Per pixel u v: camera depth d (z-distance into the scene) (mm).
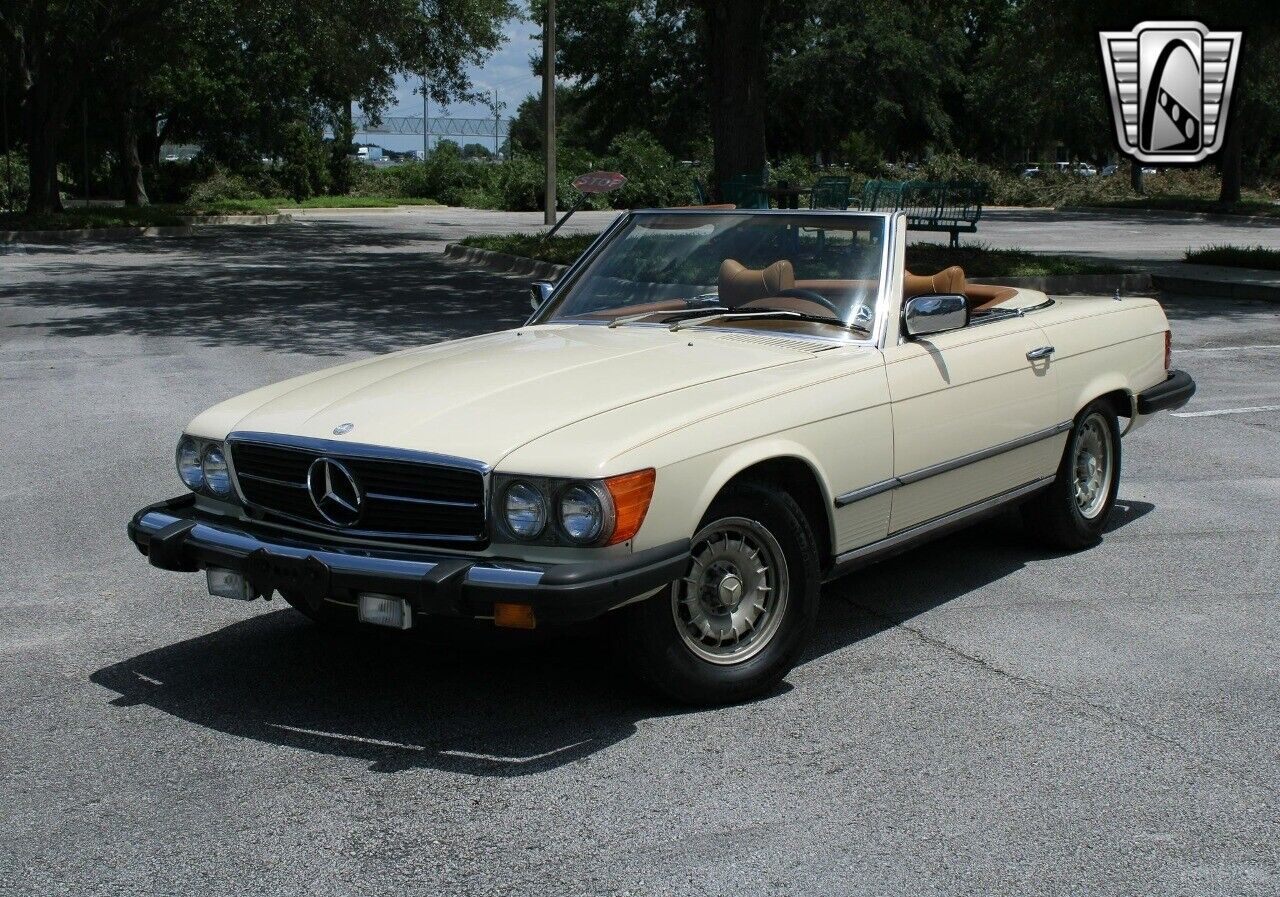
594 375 4469
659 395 4250
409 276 20094
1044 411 5656
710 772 3867
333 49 32688
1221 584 5676
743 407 4270
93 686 4613
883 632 5090
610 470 3836
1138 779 3814
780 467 4461
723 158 21750
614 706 4371
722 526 4250
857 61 61312
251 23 34188
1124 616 5262
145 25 32250
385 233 31812
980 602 5449
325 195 54344
